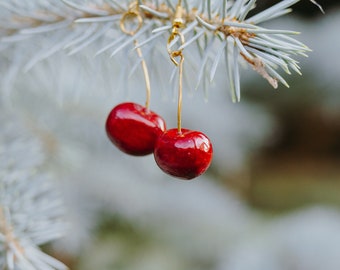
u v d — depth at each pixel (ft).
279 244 2.33
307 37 3.50
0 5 1.11
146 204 1.97
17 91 1.41
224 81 2.14
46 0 1.09
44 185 1.12
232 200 2.57
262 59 0.93
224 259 2.27
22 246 1.02
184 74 1.11
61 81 1.24
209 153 0.95
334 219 2.45
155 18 1.03
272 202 4.67
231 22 0.93
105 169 1.81
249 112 2.83
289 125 4.93
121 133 1.00
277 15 0.95
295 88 3.80
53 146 1.45
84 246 1.79
